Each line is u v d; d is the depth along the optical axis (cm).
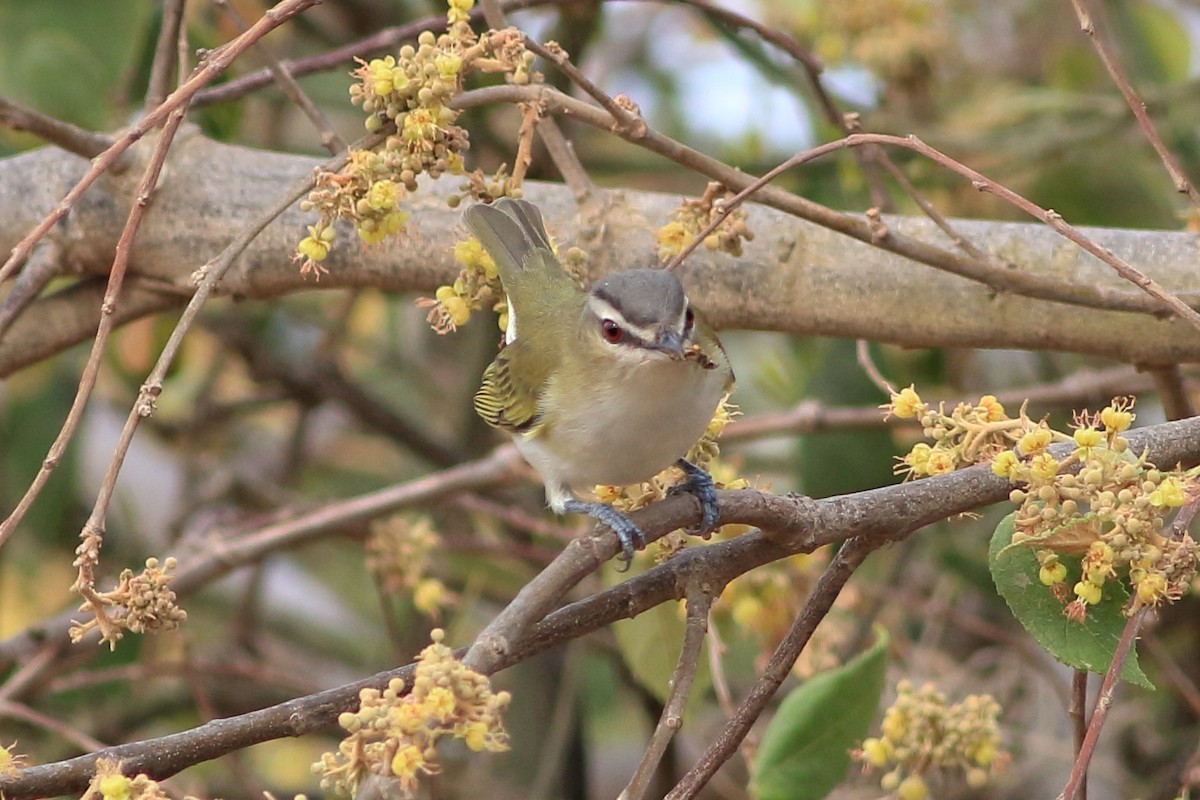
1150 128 761
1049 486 679
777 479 1579
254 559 1217
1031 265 967
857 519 737
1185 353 946
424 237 999
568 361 853
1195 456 753
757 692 732
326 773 577
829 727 926
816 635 1085
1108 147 1447
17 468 1520
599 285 836
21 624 1579
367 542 1262
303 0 727
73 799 957
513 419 877
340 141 922
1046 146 1414
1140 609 664
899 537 745
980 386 1591
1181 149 1479
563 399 846
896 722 890
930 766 903
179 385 1758
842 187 1469
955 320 973
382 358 1778
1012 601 714
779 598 1062
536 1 1121
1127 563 685
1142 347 953
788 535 728
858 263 980
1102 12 1558
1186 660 1404
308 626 1755
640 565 1082
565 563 671
